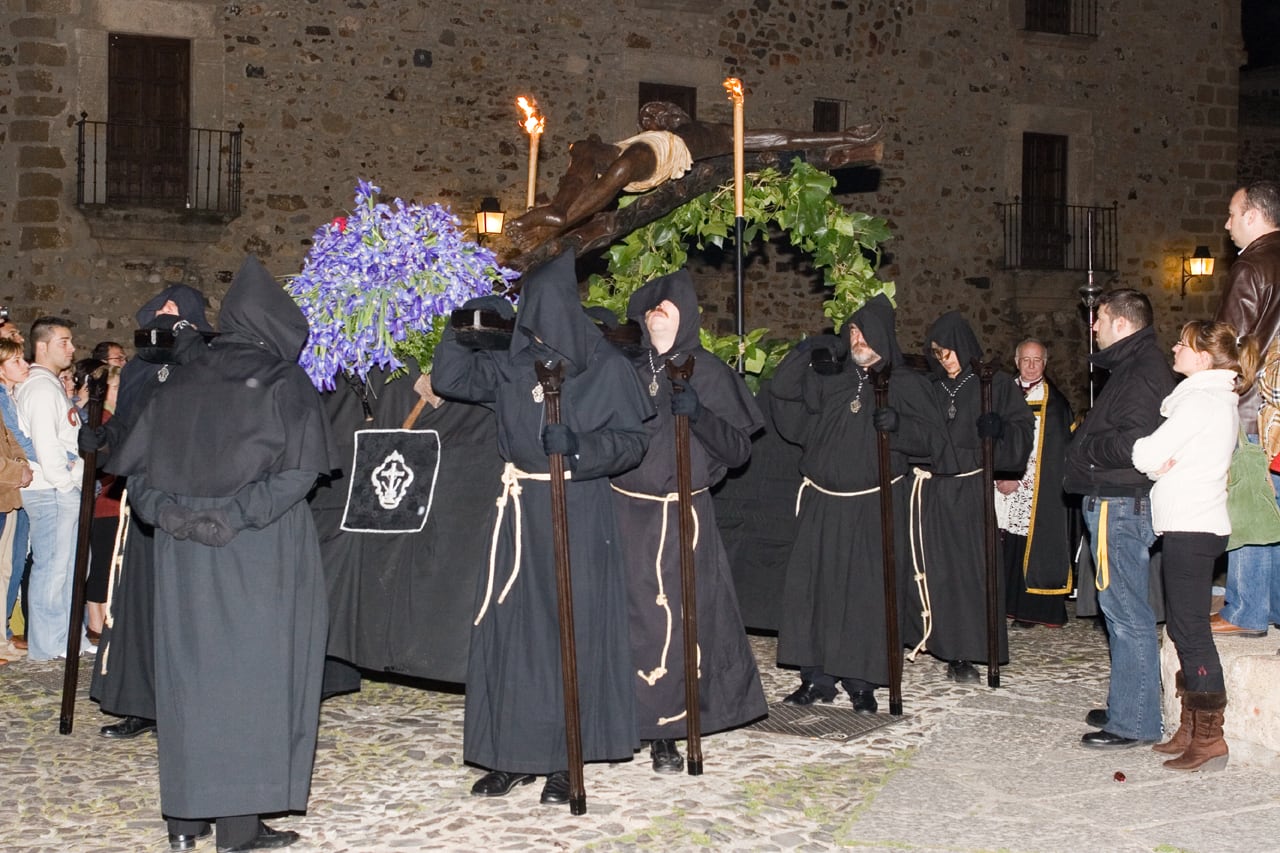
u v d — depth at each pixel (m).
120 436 4.82
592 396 3.99
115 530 6.25
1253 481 4.56
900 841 3.73
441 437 4.45
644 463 4.36
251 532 3.52
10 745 4.70
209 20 12.35
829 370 5.20
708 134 5.53
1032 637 6.96
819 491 5.25
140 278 12.33
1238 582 4.84
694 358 4.26
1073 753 4.62
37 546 6.04
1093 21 16.16
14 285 12.00
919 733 4.88
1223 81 16.88
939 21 15.38
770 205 5.85
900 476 5.32
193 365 3.61
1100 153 16.31
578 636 4.01
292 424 3.50
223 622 3.49
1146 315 4.62
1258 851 3.67
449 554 4.36
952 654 5.71
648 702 4.32
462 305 4.20
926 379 5.45
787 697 5.38
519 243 5.07
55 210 12.05
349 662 4.52
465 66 13.23
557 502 3.83
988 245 15.73
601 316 4.50
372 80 12.91
